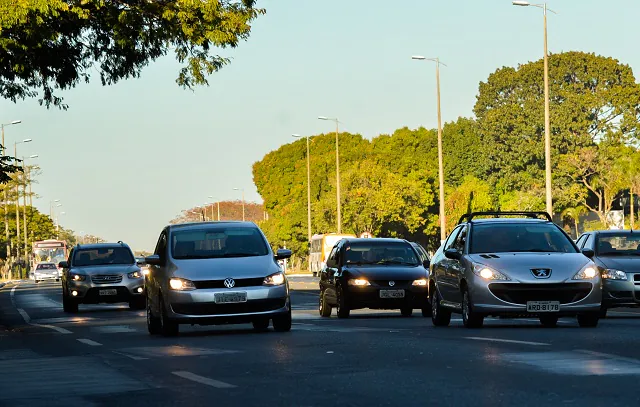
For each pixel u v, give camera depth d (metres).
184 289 32.16
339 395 16.28
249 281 32.44
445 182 190.88
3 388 18.91
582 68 164.62
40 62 44.72
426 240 189.12
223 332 34.00
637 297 39.19
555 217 170.50
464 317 32.88
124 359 24.27
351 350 24.50
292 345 26.61
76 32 44.44
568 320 37.81
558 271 31.78
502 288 31.67
